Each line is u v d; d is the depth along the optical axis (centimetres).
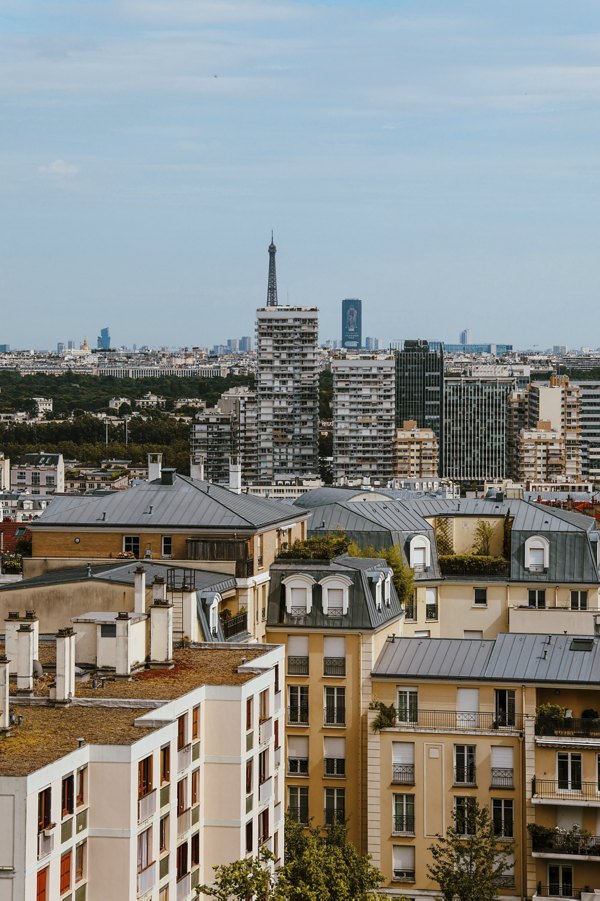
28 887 12256
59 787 12825
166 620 16925
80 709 14800
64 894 13012
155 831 14125
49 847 12612
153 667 16912
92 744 13462
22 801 12212
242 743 15988
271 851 17050
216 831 15950
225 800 15938
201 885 14900
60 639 14850
